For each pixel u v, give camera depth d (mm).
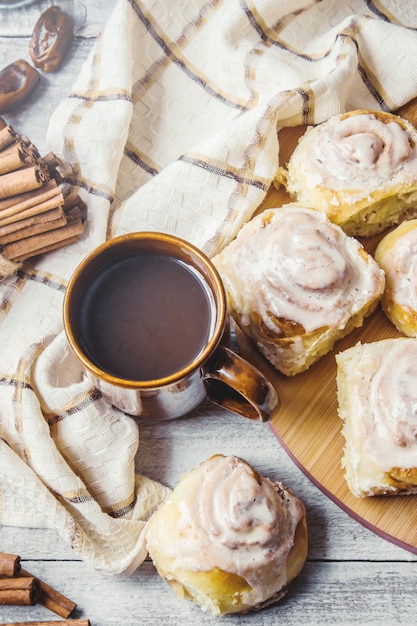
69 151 663
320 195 617
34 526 627
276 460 631
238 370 541
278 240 595
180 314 565
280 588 590
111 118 665
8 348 639
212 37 687
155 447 638
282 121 656
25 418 613
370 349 591
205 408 641
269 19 675
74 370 636
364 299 590
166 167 662
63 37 716
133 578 621
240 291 600
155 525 589
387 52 656
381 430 572
